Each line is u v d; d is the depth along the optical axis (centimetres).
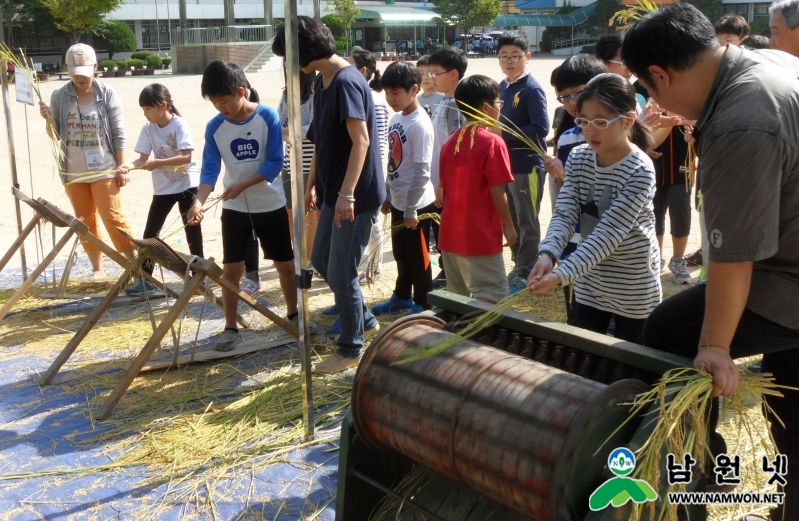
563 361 309
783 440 292
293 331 538
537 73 3512
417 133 559
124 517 355
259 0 6159
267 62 4259
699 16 248
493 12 6059
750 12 4731
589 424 244
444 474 287
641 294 367
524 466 249
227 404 465
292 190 390
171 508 362
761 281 262
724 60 245
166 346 564
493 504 297
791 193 246
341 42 5097
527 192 629
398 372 295
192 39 4600
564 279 319
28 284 614
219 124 538
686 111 258
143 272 538
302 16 463
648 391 255
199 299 674
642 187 340
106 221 706
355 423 304
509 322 320
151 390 488
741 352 280
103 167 694
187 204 679
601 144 344
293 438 420
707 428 272
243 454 405
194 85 3362
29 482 386
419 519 312
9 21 4856
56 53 5225
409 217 561
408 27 7044
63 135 694
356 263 484
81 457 409
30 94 682
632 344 287
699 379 249
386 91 566
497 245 474
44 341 579
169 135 672
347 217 457
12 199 1090
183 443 418
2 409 468
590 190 362
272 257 560
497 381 268
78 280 727
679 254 673
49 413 461
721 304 248
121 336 584
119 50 5197
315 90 484
